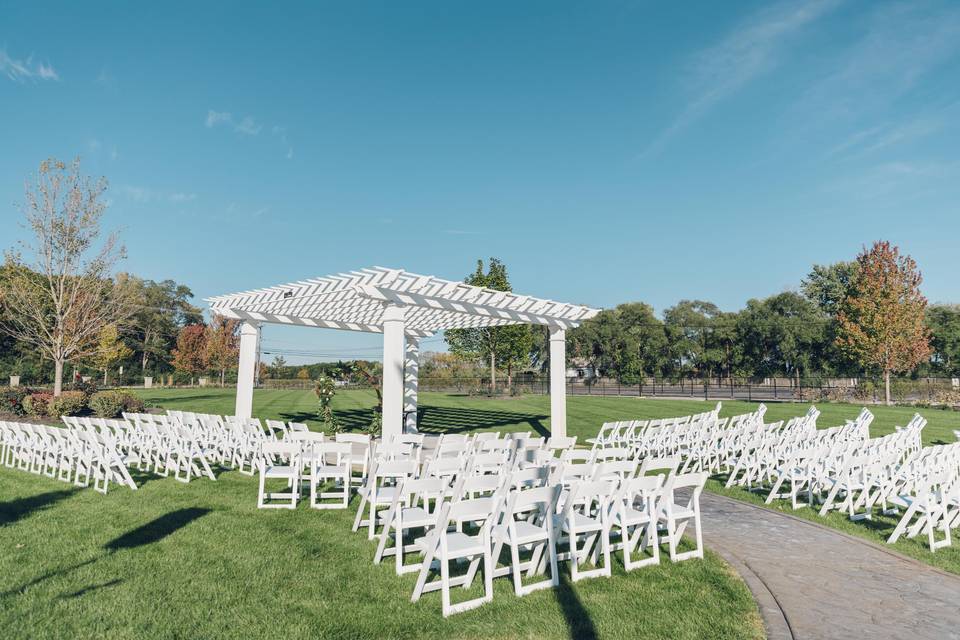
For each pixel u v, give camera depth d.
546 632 3.43
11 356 35.94
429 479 4.54
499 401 26.56
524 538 4.11
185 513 6.15
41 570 4.36
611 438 11.09
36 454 8.98
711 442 10.38
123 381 44.91
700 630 3.48
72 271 18.20
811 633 3.47
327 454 9.96
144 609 3.67
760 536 5.64
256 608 3.71
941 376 44.09
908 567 4.73
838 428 9.90
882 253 24.69
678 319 58.06
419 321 14.98
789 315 49.97
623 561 4.85
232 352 52.41
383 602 3.86
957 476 6.14
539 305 12.35
